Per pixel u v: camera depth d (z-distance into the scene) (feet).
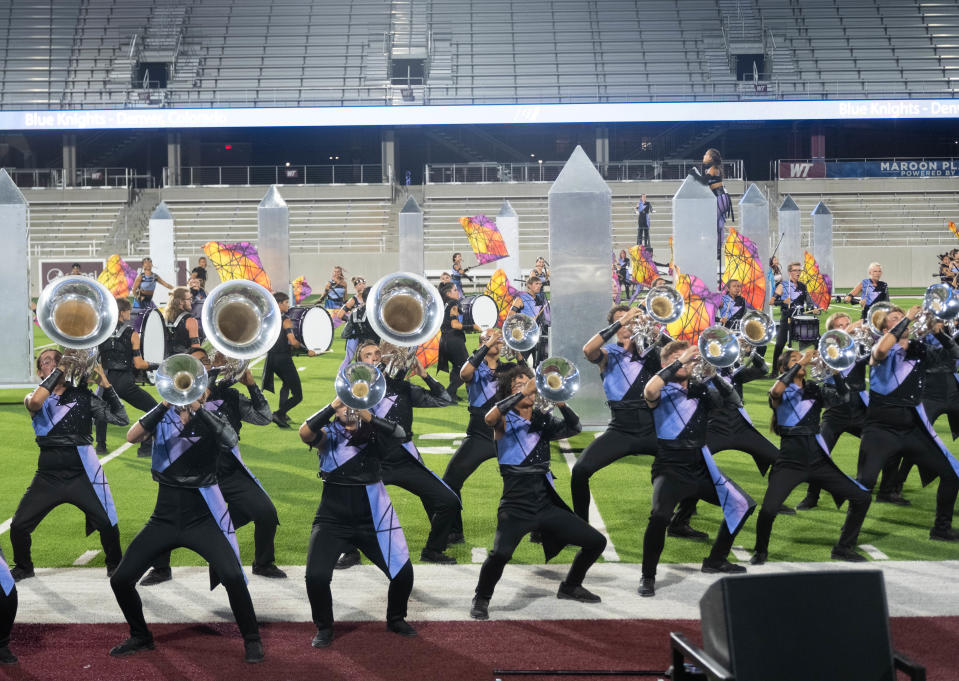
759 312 27.22
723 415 29.12
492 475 36.35
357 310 43.88
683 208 50.34
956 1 150.92
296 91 142.92
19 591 24.29
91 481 24.61
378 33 150.30
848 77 144.56
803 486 34.42
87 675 19.39
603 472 36.19
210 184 137.69
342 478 21.02
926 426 27.43
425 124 131.23
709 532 28.76
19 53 145.79
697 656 14.90
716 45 148.97
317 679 19.11
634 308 26.48
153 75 148.87
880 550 26.84
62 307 23.84
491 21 150.71
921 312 27.27
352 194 133.80
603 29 150.61
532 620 22.03
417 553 27.20
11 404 51.90
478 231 80.94
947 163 132.57
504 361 28.60
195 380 20.35
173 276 92.07
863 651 14.47
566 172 42.57
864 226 131.03
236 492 24.66
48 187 132.36
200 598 23.81
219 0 151.53
